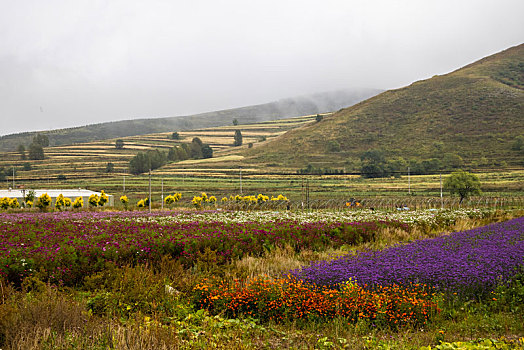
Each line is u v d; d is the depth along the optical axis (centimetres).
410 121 15100
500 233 1930
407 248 1508
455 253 1382
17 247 1432
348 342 768
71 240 1689
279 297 968
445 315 941
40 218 3083
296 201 7188
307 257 1672
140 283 1030
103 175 14288
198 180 12319
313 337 816
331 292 964
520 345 721
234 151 19975
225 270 1387
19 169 16300
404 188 9412
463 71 19338
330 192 9469
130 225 2370
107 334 716
